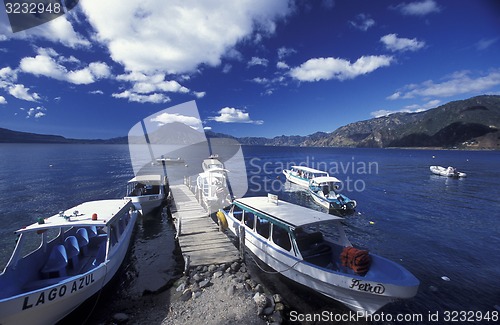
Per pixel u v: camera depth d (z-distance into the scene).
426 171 63.56
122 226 14.21
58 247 10.04
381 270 9.67
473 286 12.27
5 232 19.97
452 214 25.23
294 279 10.96
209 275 11.52
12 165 61.59
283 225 11.40
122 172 52.47
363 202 30.14
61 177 45.91
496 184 43.88
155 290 10.65
